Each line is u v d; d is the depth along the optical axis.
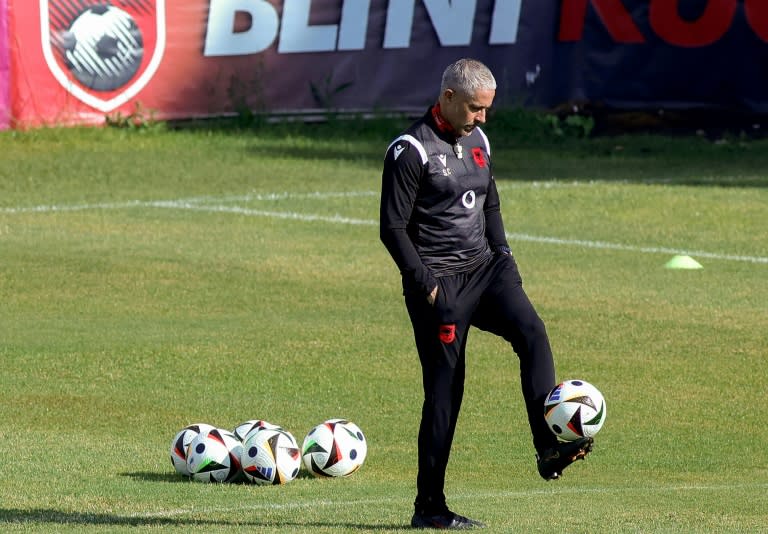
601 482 28.80
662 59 105.31
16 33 89.88
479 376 39.66
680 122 105.19
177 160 86.62
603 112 105.75
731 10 104.25
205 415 35.06
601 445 32.53
